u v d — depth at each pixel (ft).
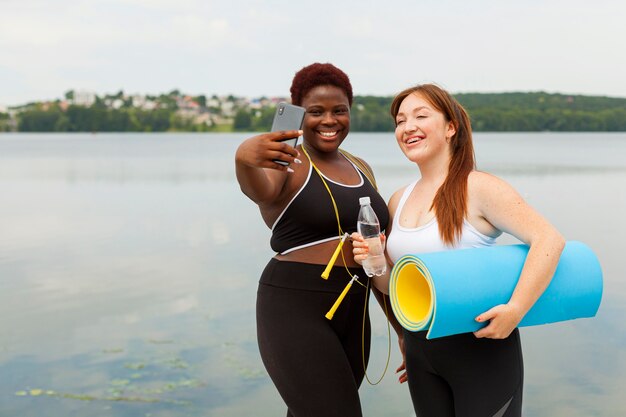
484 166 93.61
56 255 36.11
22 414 17.08
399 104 10.12
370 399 17.56
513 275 8.39
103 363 20.36
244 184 9.36
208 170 99.04
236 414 17.04
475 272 8.23
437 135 9.52
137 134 495.00
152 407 17.42
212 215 50.21
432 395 9.50
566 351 20.17
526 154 135.44
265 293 10.40
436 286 7.99
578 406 16.62
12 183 79.05
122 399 17.78
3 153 171.42
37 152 177.68
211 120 450.71
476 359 8.96
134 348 21.65
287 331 10.00
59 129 472.03
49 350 21.59
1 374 19.61
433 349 9.14
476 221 9.04
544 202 51.21
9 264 34.12
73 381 19.11
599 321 22.66
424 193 9.78
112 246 38.50
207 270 31.99
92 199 61.52
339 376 9.82
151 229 44.16
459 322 8.15
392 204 10.61
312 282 10.12
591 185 64.75
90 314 25.39
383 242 10.05
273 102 380.99
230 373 19.57
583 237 36.65
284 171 9.94
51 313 25.54
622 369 18.74
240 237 40.60
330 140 10.52
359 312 10.50
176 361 20.52
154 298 27.43
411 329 8.50
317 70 10.50
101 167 108.68
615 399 16.88
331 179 10.41
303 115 9.14
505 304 8.23
